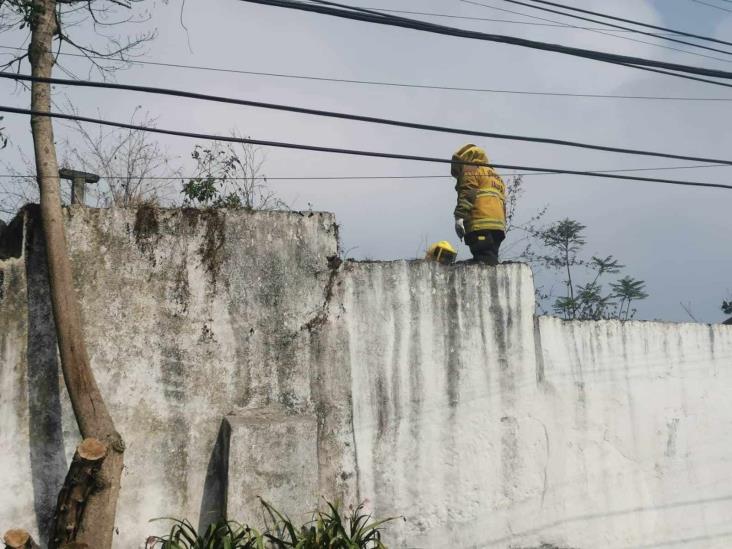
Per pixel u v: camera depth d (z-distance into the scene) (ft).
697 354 31.04
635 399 29.73
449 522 26.73
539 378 28.68
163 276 25.59
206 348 25.53
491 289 28.66
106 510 21.34
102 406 22.40
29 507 23.08
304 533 23.24
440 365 27.66
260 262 26.63
